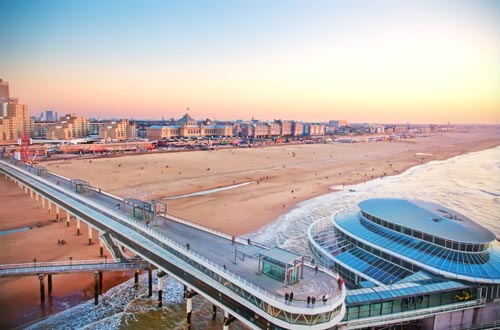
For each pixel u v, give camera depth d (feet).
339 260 216.13
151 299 234.99
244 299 163.32
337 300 148.87
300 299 149.59
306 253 288.71
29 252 287.69
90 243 309.42
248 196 497.87
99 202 319.27
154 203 274.16
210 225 363.35
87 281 254.68
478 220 407.23
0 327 196.13
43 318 208.44
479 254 199.21
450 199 506.48
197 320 213.05
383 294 171.73
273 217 397.80
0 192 502.38
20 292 233.76
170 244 214.48
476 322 183.73
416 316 172.55
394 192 547.90
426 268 189.98
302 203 463.01
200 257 192.54
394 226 226.79
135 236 244.01
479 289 181.06
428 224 220.02
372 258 212.64
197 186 560.61
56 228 350.02
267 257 171.53
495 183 632.38
